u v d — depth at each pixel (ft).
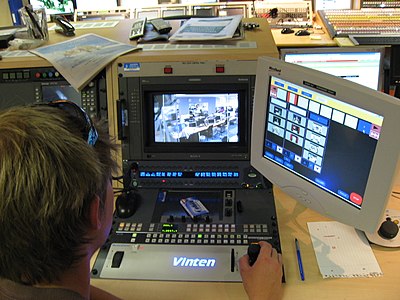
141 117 4.95
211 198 4.82
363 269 3.86
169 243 4.18
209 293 3.68
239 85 4.81
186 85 4.85
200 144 4.98
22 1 10.45
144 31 5.68
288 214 4.61
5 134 2.19
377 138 3.38
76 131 2.40
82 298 2.42
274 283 3.55
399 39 8.60
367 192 3.56
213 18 6.01
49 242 2.23
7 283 2.33
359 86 3.40
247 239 4.19
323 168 3.92
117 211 4.55
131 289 3.75
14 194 2.12
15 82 4.97
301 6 10.27
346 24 9.36
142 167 5.04
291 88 3.93
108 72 4.91
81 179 2.26
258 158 4.54
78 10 10.50
